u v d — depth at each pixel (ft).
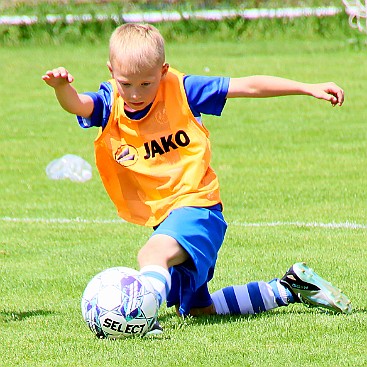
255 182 114.62
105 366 46.83
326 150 137.08
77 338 52.39
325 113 171.42
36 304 62.69
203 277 52.70
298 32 301.43
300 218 93.97
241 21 306.96
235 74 223.30
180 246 51.85
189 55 262.47
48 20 312.09
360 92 193.98
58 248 82.43
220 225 54.29
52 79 51.78
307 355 48.62
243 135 152.15
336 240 83.05
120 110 54.65
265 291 58.34
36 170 127.13
